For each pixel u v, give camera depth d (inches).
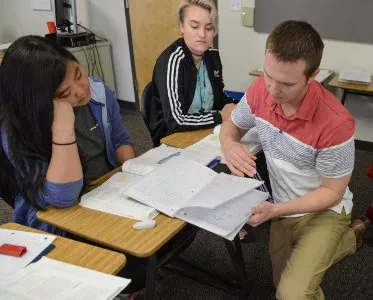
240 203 45.6
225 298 70.6
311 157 50.8
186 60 73.2
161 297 71.5
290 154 52.6
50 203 47.0
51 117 45.8
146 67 163.0
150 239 40.8
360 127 126.8
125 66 168.7
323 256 50.6
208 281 72.8
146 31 155.6
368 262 77.9
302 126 49.3
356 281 73.4
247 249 83.0
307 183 54.1
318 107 47.8
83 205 47.7
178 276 76.2
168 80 71.8
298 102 47.9
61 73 44.8
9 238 41.6
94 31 168.4
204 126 70.8
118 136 66.0
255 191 48.2
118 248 40.1
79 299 32.4
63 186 45.9
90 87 56.2
